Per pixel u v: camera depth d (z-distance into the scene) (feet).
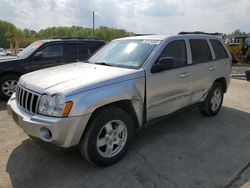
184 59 15.99
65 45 27.07
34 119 10.95
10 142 14.97
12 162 12.75
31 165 12.50
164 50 14.64
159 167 12.39
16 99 13.17
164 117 15.01
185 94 16.08
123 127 12.62
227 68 19.94
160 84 14.14
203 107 18.66
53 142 10.69
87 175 11.73
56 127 10.44
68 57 27.12
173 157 13.32
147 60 13.76
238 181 11.33
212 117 19.42
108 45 17.42
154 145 14.61
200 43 17.61
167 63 13.78
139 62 13.87
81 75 12.59
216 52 18.95
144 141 15.11
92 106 11.09
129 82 12.64
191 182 11.26
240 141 15.29
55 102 10.73
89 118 11.16
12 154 13.53
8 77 24.48
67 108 10.57
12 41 71.87
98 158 11.85
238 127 17.47
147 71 13.43
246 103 23.67
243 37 72.38
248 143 15.03
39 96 11.23
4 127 17.33
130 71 13.05
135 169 12.19
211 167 12.41
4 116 19.70
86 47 28.19
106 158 12.16
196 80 16.78
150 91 13.66
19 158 13.12
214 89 19.03
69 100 10.62
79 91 10.93
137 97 12.96
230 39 75.51
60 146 10.85
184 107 16.39
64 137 10.68
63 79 12.10
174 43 15.49
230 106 22.59
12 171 12.00
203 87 17.65
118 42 16.89
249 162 12.90
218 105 19.83
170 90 14.87
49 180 11.37
